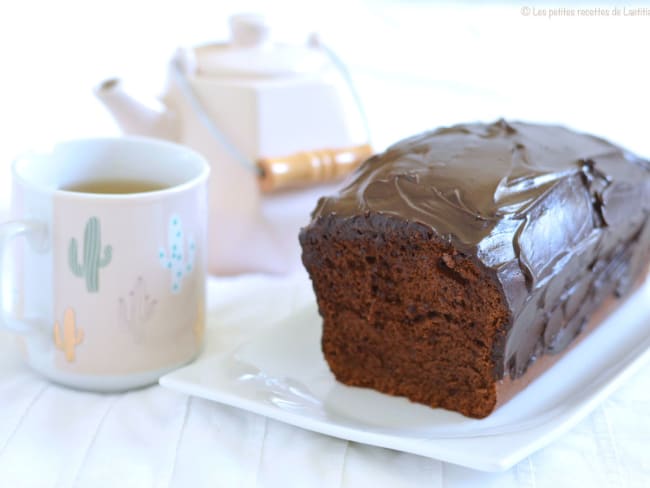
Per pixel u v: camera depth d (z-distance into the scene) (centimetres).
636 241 70
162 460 55
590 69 110
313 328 65
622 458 56
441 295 58
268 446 57
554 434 56
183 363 62
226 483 54
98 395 60
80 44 111
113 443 56
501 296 57
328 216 60
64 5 112
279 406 58
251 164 73
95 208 58
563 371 63
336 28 111
